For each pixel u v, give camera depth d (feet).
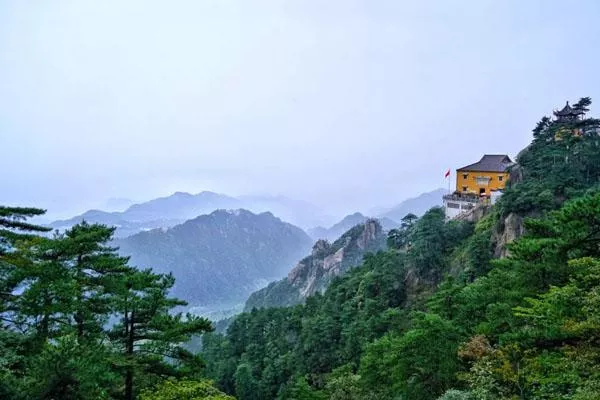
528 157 228.22
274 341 265.13
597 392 46.60
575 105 253.85
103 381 53.21
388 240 328.49
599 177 199.93
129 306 68.13
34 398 40.73
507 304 82.89
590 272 56.39
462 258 208.95
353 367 180.75
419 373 89.66
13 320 66.85
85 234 74.02
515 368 65.31
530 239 75.00
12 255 71.61
